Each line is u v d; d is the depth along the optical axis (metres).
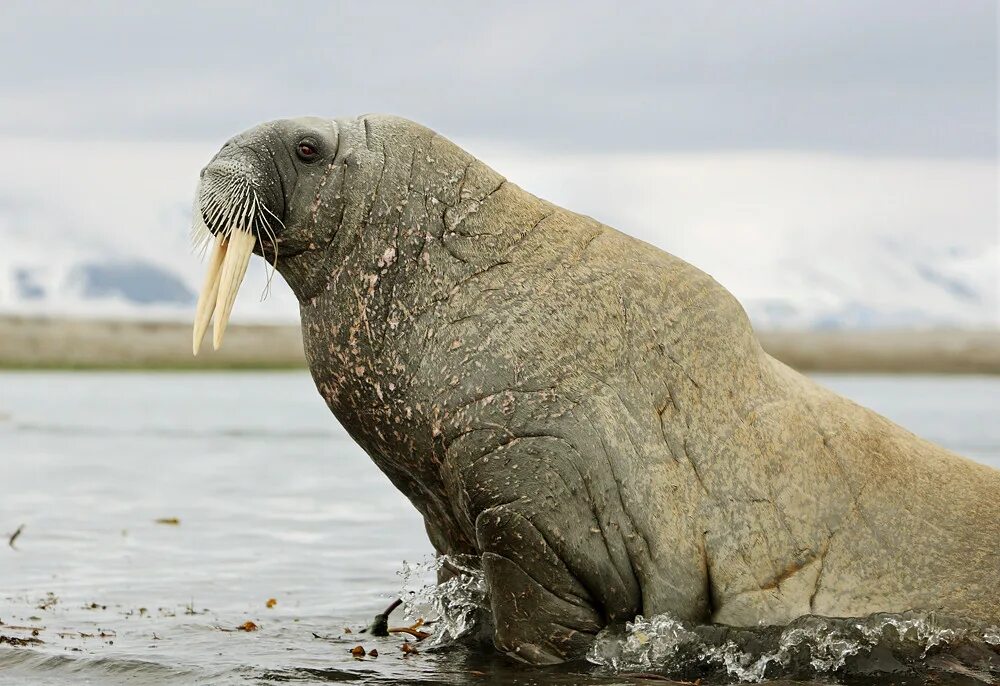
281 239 30.64
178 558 45.72
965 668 28.56
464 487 29.23
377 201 30.34
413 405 29.58
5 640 32.28
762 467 29.25
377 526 53.69
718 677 28.66
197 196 30.86
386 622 34.28
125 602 38.09
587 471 28.59
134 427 100.12
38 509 57.19
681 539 28.84
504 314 29.34
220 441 89.69
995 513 29.89
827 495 29.39
